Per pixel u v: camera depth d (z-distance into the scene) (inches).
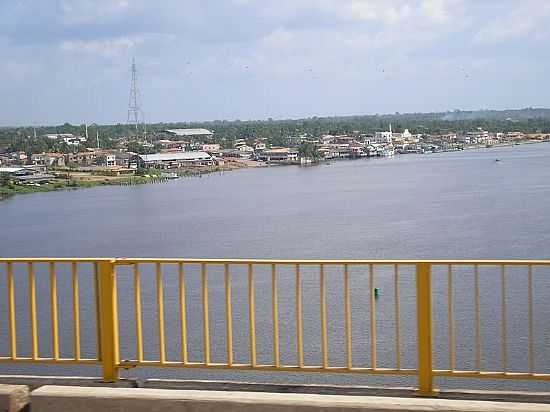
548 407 203.3
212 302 895.7
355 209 2331.4
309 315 792.3
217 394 220.2
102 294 243.3
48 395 225.9
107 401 222.1
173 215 2442.2
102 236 1993.1
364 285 943.7
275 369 239.3
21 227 2282.2
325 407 209.9
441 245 1503.4
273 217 2237.9
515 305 811.4
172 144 7445.9
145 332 754.2
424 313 228.5
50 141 6943.9
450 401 209.2
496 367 609.9
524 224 1726.1
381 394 231.3
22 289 1067.3
